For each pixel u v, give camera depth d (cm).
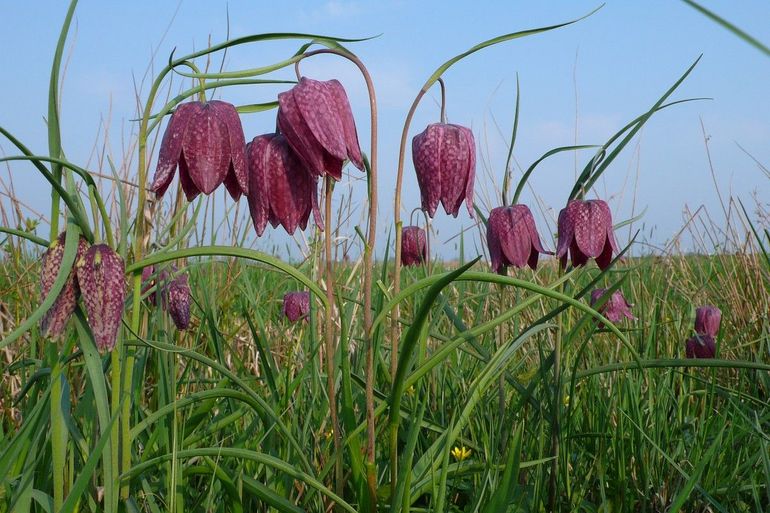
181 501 35
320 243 63
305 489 41
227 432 47
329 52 34
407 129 36
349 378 35
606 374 61
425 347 39
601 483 44
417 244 72
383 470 45
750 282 72
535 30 34
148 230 49
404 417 46
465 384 54
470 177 42
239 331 65
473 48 35
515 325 62
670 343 69
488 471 38
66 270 27
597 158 45
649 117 43
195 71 32
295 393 53
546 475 46
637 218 47
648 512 45
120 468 34
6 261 70
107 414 29
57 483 30
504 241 47
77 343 44
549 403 44
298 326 67
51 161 27
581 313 67
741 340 67
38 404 30
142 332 47
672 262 87
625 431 48
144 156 32
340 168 35
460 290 66
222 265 74
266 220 36
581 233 45
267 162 36
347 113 36
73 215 28
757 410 54
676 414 52
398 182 37
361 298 65
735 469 44
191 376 55
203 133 33
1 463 29
